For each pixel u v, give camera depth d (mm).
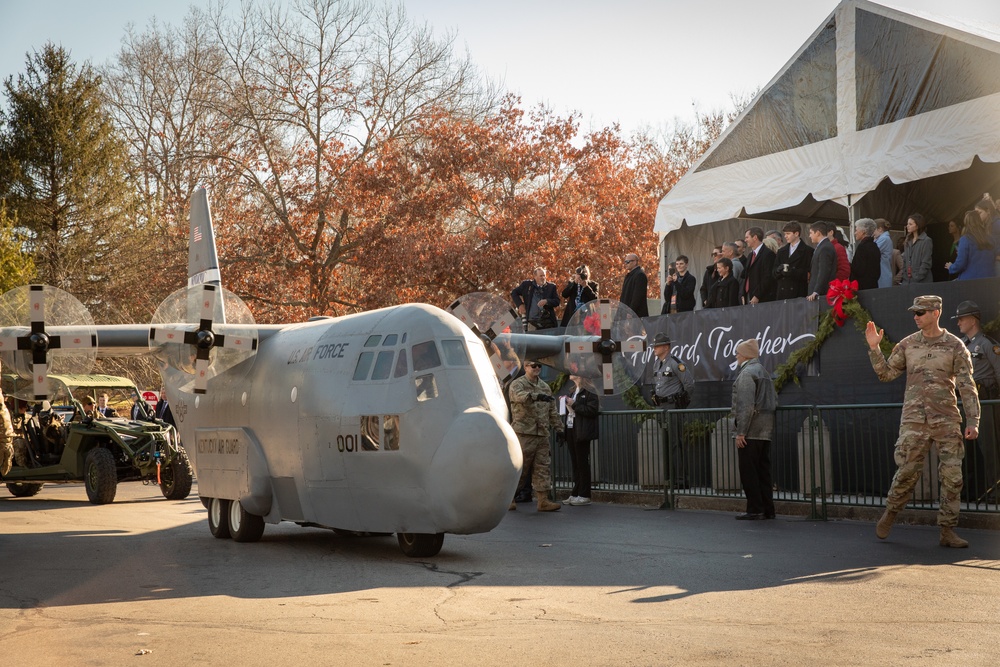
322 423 10102
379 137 38344
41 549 10562
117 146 45125
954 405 9336
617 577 8156
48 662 5461
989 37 13844
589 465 15141
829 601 6895
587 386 14188
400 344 9695
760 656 5363
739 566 8555
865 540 9992
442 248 32125
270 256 37219
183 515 14664
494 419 9141
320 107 37312
